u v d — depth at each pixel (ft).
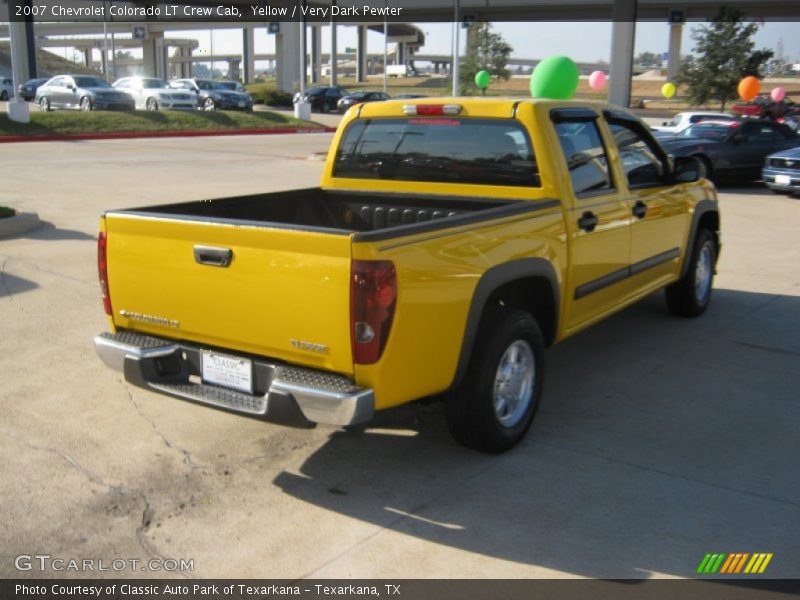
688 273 22.86
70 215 37.86
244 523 12.46
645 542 12.05
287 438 15.43
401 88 299.38
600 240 17.33
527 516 12.73
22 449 14.75
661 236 20.52
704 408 17.20
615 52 156.76
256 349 12.79
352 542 11.98
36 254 29.35
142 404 16.87
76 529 12.21
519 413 15.10
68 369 18.70
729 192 54.80
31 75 144.36
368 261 11.51
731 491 13.61
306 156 71.72
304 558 11.59
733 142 54.80
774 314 24.44
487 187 17.03
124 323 14.26
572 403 17.42
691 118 62.75
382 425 16.10
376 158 18.57
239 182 52.08
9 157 65.21
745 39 112.57
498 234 13.98
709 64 113.91
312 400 11.85
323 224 19.08
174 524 12.41
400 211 18.19
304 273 11.94
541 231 15.20
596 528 12.41
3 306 23.24
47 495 13.15
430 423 16.25
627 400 17.61
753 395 17.95
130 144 81.87
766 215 43.78
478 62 153.17
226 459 14.53
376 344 11.73
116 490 13.35
